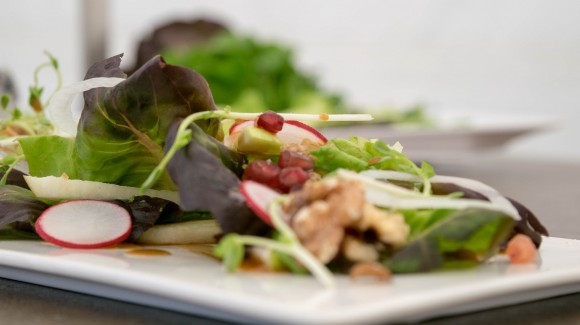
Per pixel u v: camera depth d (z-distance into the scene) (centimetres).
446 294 29
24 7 146
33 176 41
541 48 143
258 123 39
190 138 35
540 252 37
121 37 157
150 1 158
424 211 34
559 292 34
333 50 158
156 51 116
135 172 39
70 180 39
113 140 38
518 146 145
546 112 144
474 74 148
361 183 33
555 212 58
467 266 34
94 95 38
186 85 37
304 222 32
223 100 101
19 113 52
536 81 144
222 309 28
